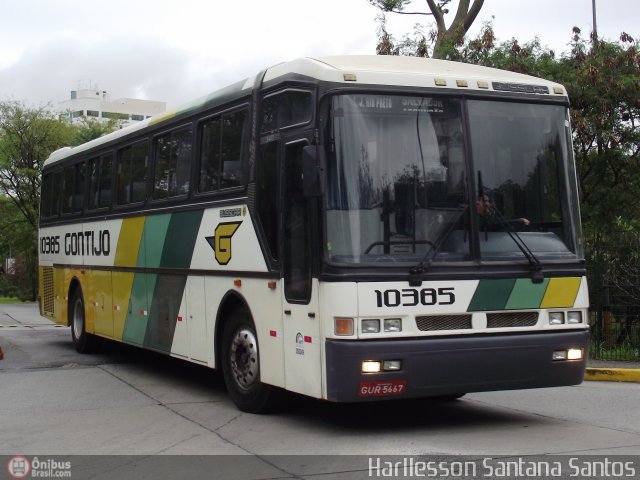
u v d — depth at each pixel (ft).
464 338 24.80
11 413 30.30
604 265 43.68
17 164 143.54
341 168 24.56
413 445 24.09
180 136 35.22
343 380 23.70
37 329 68.85
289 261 26.27
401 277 24.29
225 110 31.32
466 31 68.85
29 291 153.07
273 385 27.94
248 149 29.17
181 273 34.37
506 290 25.49
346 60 26.84
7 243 158.30
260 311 28.09
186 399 32.99
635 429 26.43
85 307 47.09
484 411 29.89
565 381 26.27
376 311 23.94
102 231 44.21
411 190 25.00
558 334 26.08
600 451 23.09
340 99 24.93
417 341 24.17
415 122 25.49
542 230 26.61
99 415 29.84
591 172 55.88
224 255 30.58
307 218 25.17
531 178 26.66
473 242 25.36
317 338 24.53
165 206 36.14
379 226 24.50
